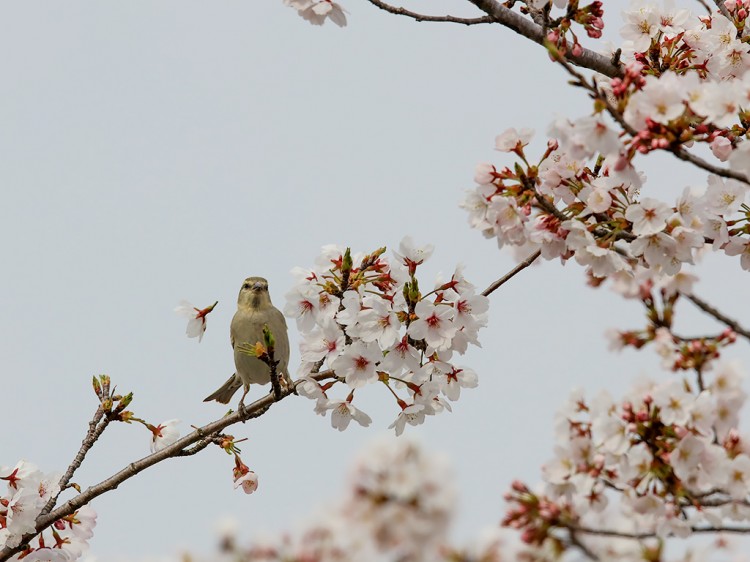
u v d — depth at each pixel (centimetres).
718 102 968
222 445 1336
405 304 1205
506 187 1099
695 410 934
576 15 1220
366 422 1246
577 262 1110
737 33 1359
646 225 1077
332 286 1278
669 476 939
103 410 1339
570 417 973
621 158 988
